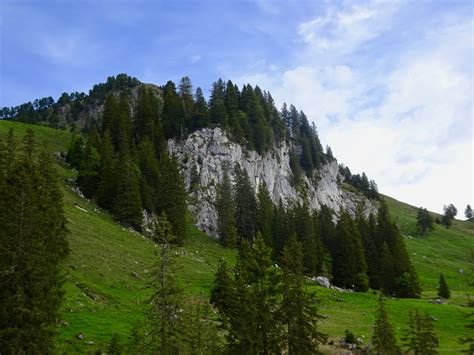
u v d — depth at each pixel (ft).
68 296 161.79
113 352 118.11
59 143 485.15
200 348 128.26
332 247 411.13
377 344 167.12
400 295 358.84
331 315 234.17
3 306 95.50
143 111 504.02
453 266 553.23
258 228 412.98
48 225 129.70
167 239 125.08
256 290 136.46
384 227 433.89
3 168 176.86
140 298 190.39
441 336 219.82
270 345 132.16
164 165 381.40
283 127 643.45
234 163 496.23
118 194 324.80
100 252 229.25
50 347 103.81
